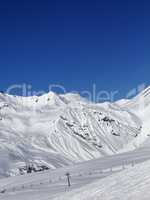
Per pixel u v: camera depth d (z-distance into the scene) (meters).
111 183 30.86
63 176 76.94
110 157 110.81
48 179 76.62
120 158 101.88
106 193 28.52
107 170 74.94
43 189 58.81
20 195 55.12
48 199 37.19
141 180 28.17
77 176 72.31
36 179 80.94
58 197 34.31
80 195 31.06
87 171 80.69
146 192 24.97
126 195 25.95
